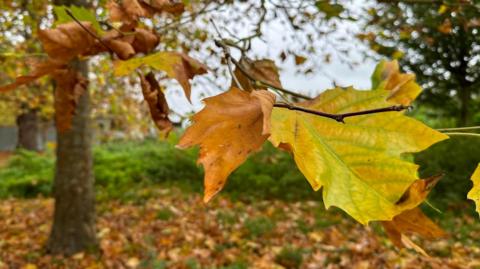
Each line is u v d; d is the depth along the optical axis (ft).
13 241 22.30
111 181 37.35
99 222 26.58
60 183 19.70
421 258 18.81
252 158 37.45
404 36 9.98
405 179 1.40
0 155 75.77
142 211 29.07
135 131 42.06
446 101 31.12
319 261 18.76
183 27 10.95
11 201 34.76
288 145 1.39
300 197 32.45
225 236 22.76
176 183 37.32
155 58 2.73
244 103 1.43
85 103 19.47
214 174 1.36
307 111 1.48
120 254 19.89
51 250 19.63
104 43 2.87
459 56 27.48
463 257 19.39
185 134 1.38
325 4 5.16
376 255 19.27
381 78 2.61
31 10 13.85
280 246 21.02
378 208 1.37
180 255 19.38
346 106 1.68
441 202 27.48
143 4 3.06
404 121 1.52
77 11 2.83
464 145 30.99
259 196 32.99
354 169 1.44
